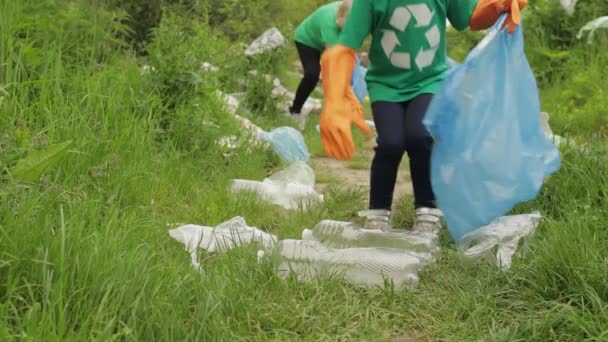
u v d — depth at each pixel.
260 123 8.47
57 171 4.50
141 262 3.35
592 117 7.94
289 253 3.98
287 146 6.79
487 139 4.05
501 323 3.45
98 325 2.90
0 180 3.79
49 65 5.70
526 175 4.14
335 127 4.24
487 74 4.09
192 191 5.32
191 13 10.77
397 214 5.18
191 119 6.23
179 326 3.02
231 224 4.49
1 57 5.21
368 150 8.04
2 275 3.11
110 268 3.19
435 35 4.55
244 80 9.47
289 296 3.62
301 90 8.87
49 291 3.01
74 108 5.08
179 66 6.48
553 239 3.87
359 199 5.63
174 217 4.78
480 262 4.05
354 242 4.23
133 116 5.54
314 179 6.29
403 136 4.45
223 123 6.84
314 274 3.88
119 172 4.78
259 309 3.40
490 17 4.43
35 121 5.00
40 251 3.18
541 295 3.64
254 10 12.16
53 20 6.16
